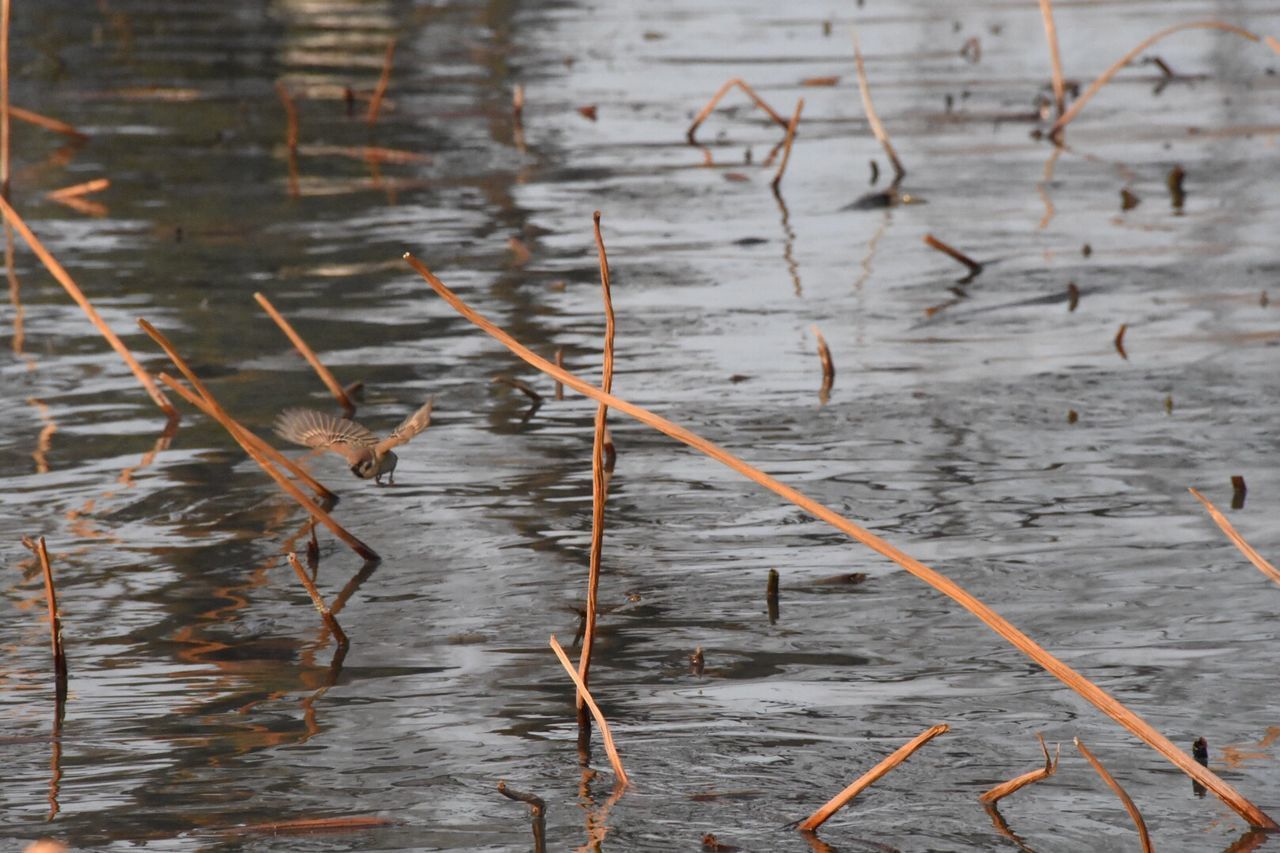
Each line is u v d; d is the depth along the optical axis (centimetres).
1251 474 1550
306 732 1098
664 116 3522
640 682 1171
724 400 1809
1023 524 1450
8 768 1049
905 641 1234
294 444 1694
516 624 1276
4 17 2797
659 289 2266
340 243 2525
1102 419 1719
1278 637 1219
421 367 1936
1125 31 4481
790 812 986
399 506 1528
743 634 1249
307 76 3997
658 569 1380
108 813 993
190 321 2125
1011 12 4903
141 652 1230
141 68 4122
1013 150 3166
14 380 1902
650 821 977
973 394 1809
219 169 3062
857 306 2172
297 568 1232
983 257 2405
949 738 1077
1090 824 964
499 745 1078
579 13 5041
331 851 948
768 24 4766
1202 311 2109
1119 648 1208
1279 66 3975
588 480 1588
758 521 1480
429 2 5316
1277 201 2698
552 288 2275
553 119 3497
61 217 2711
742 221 2658
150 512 1515
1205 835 945
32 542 1437
